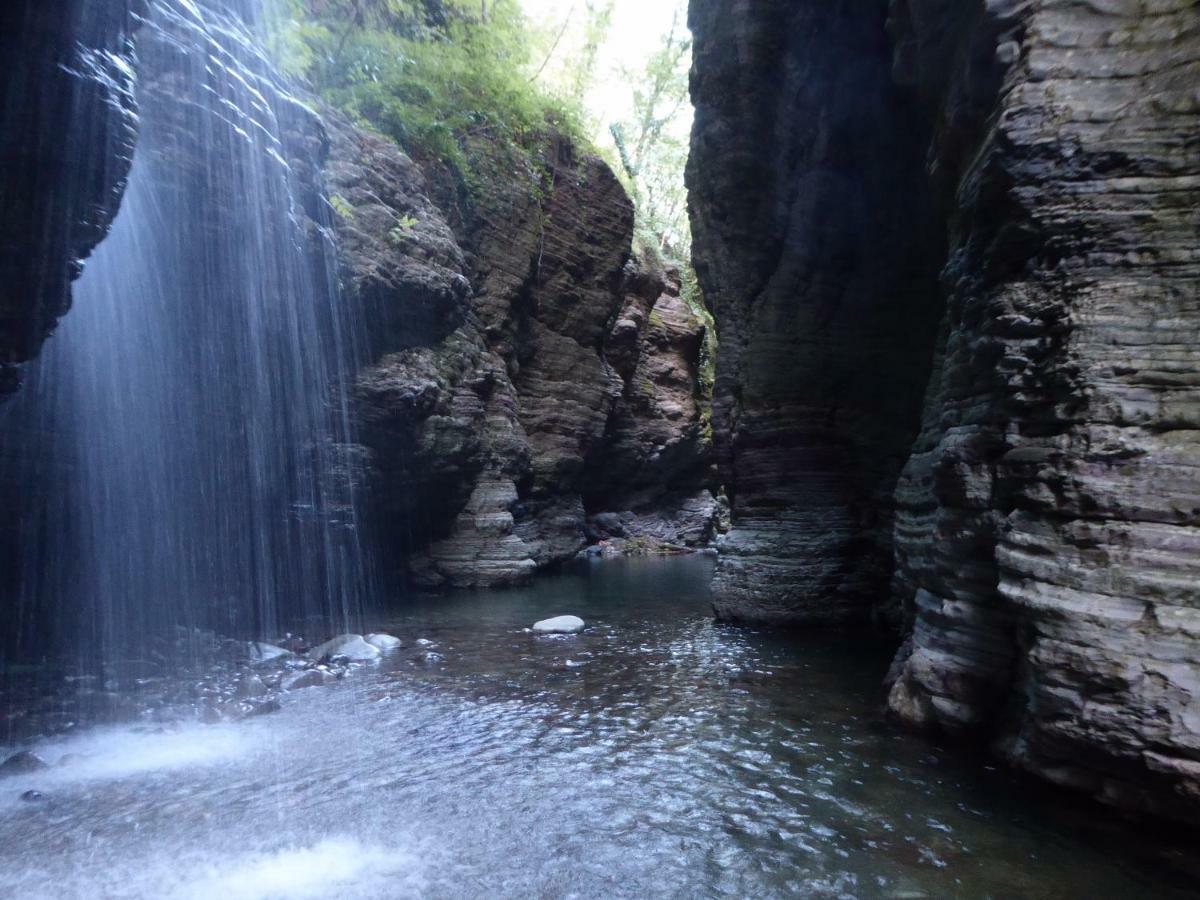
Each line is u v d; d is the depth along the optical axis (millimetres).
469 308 16391
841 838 4215
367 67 15742
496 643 10023
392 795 4980
